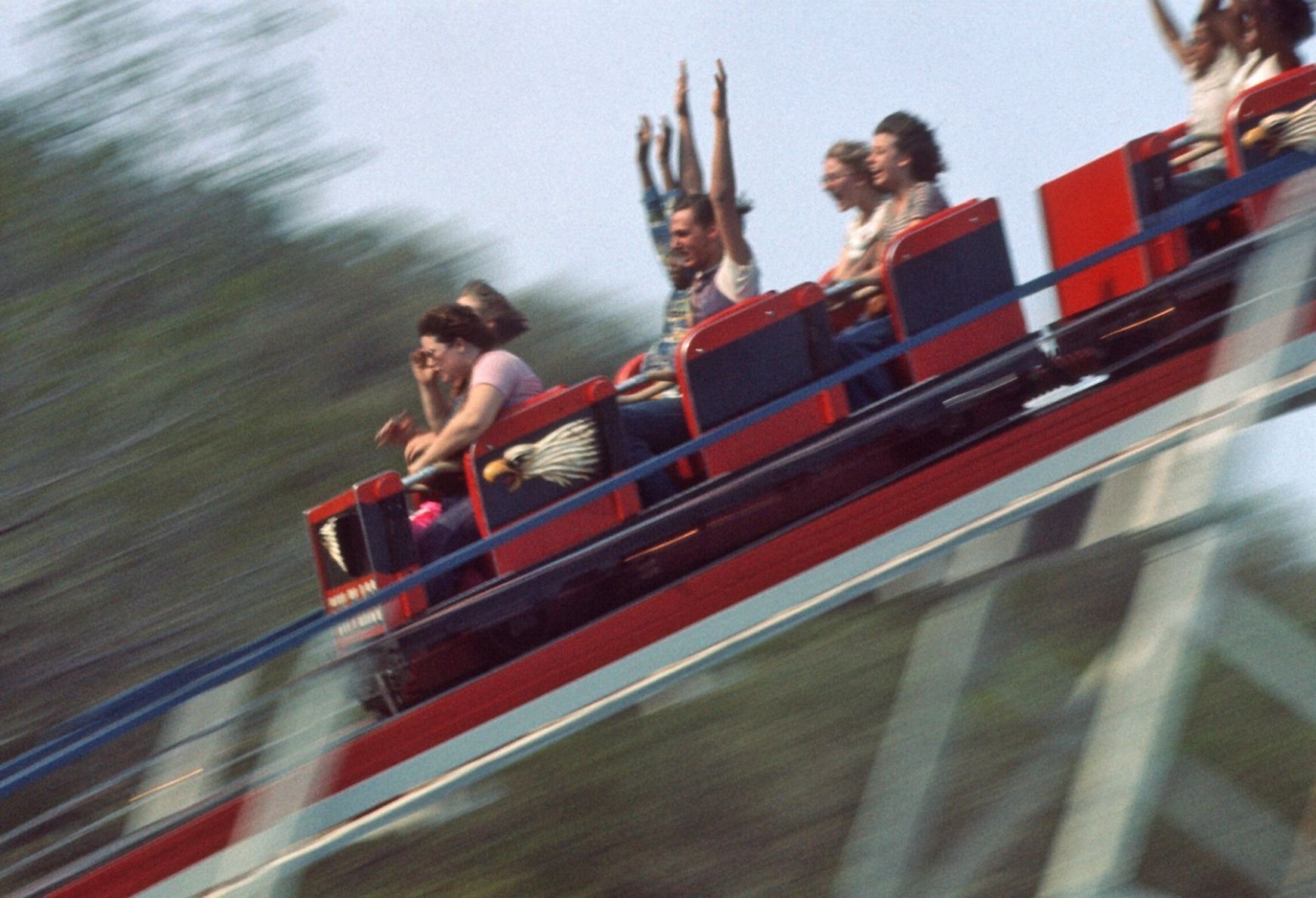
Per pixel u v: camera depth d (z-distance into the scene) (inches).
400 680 458.9
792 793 970.7
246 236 773.9
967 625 637.3
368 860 954.1
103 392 713.6
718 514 485.7
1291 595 1003.3
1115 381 498.3
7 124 746.2
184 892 425.7
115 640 706.8
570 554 470.3
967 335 496.7
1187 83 601.6
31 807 694.5
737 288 528.1
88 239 730.8
